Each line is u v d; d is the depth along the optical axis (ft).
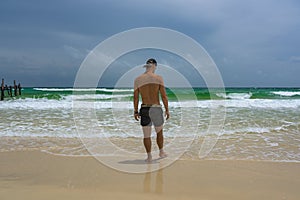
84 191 11.45
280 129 25.71
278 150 18.90
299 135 23.44
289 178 13.34
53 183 12.46
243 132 24.53
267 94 73.56
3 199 10.52
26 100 54.08
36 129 25.64
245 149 19.13
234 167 15.11
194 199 10.74
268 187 12.13
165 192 11.41
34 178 13.16
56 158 16.89
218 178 13.28
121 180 12.93
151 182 12.66
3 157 17.02
